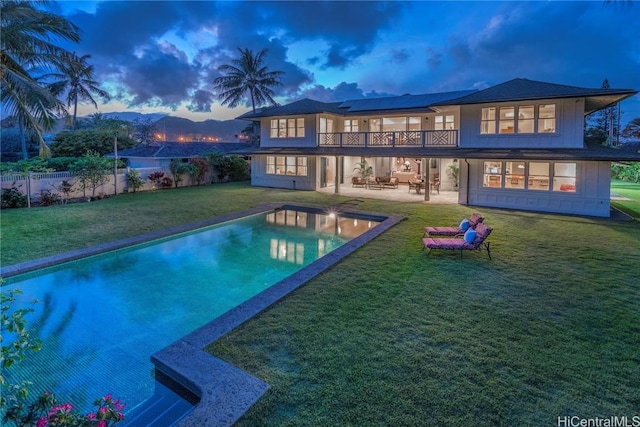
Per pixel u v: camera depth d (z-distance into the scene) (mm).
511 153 15383
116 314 6801
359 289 6969
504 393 3906
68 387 4609
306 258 10375
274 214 16469
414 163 24906
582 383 4078
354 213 15391
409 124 23406
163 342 5797
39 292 7809
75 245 10047
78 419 2725
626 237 10891
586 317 5730
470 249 8953
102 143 35469
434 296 6609
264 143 25422
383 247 9961
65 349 5551
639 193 21859
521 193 15891
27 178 17000
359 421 3492
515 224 12859
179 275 8930
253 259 10258
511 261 8656
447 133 18812
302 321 5648
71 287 8117
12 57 15203
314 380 4133
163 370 4508
